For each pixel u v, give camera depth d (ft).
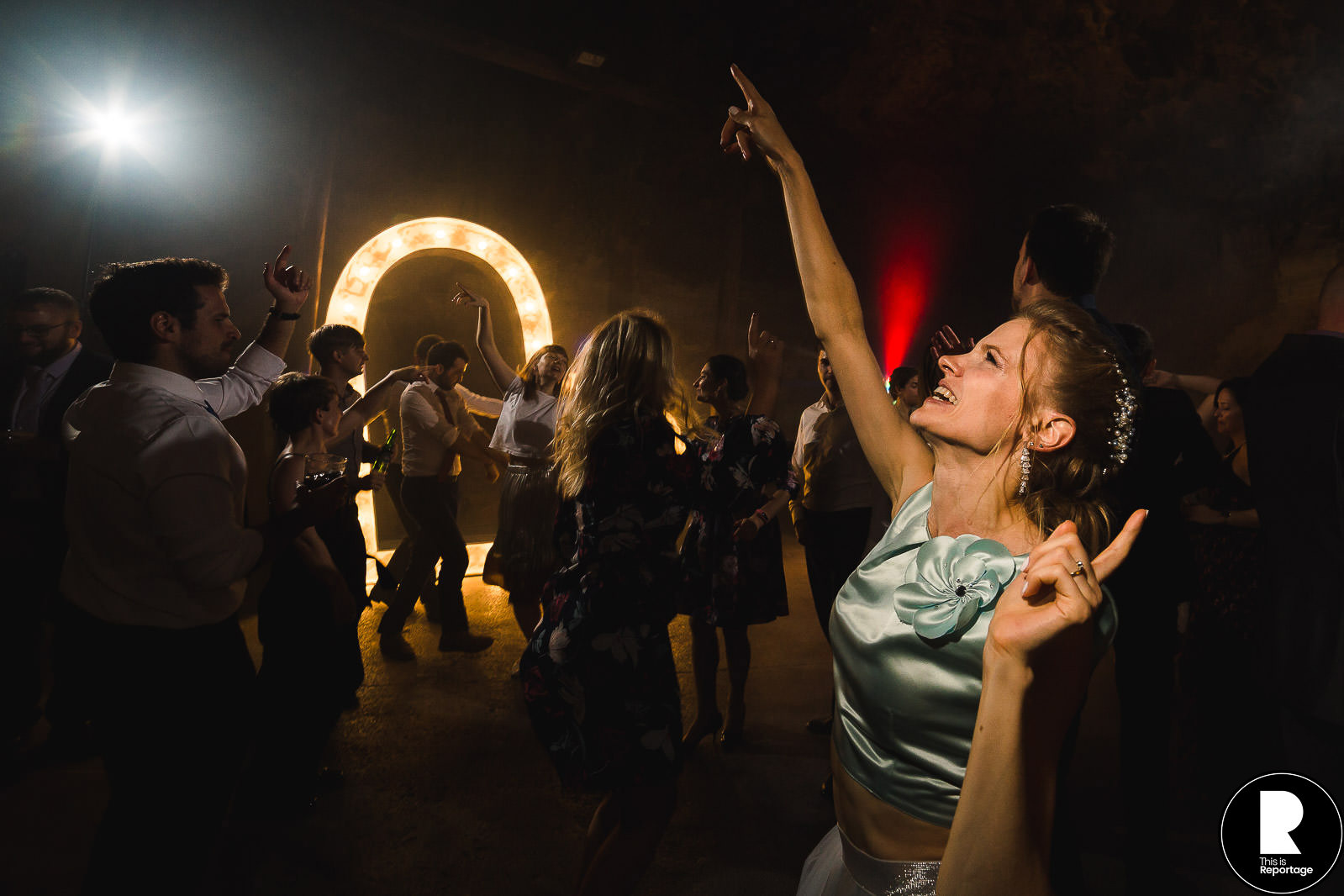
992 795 2.13
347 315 19.12
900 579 3.02
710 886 7.31
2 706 8.95
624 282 25.52
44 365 9.71
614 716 6.01
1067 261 5.37
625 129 25.34
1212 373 27.53
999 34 26.40
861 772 3.01
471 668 12.70
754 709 11.48
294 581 8.04
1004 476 2.97
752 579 9.68
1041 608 2.13
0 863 7.23
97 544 5.24
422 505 13.33
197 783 5.41
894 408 3.91
